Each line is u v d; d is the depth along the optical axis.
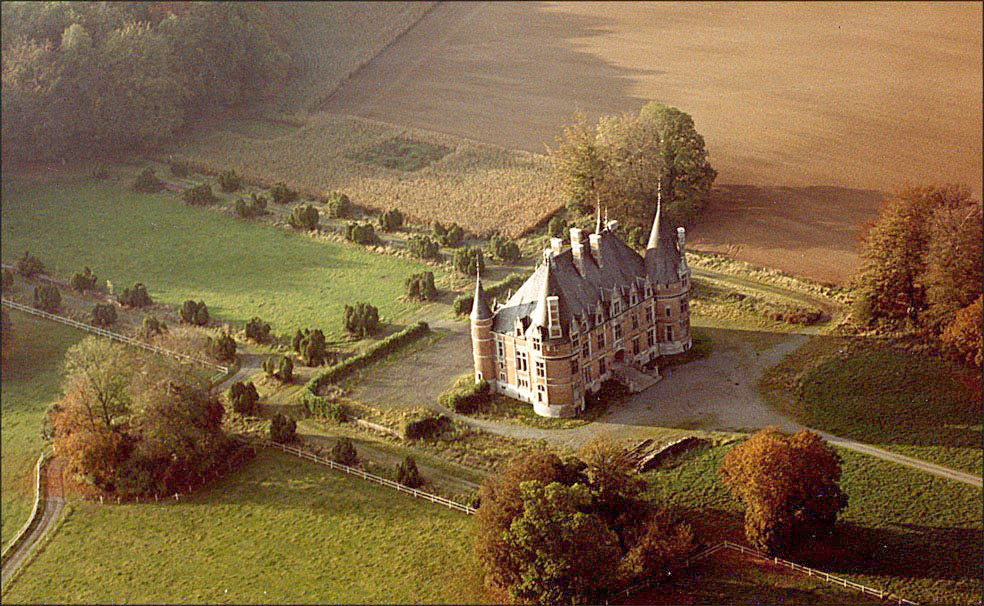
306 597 116.75
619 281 151.88
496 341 149.12
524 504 113.25
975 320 145.12
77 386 141.50
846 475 131.00
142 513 134.38
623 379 151.50
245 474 140.38
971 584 112.94
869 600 111.44
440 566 119.44
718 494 127.94
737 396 147.38
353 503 132.12
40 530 133.25
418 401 152.50
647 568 113.50
